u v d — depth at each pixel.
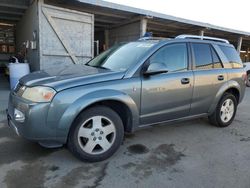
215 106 4.70
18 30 13.36
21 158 3.34
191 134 4.52
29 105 2.94
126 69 3.54
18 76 8.04
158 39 4.25
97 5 8.77
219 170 3.20
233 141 4.24
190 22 11.97
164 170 3.16
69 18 8.59
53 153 3.51
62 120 2.99
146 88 3.60
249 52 23.73
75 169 3.11
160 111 3.85
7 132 4.27
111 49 4.52
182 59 4.13
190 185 2.84
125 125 3.69
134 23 11.54
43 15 8.00
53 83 3.05
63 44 8.59
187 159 3.49
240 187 2.82
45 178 2.88
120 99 3.34
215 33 15.35
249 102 7.92
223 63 4.79
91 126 3.26
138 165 3.27
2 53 14.75
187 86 4.09
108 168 3.17
